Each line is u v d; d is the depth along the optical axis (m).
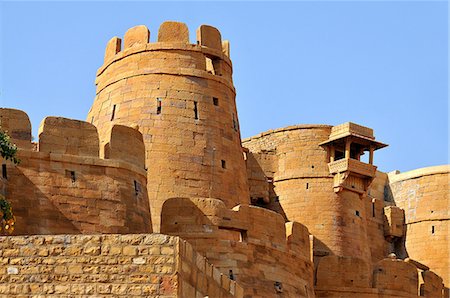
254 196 57.19
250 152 58.16
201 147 47.97
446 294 59.28
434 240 60.88
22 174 35.84
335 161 57.25
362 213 58.19
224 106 49.81
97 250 20.45
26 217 35.38
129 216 37.81
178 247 20.23
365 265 51.09
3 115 37.25
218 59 50.78
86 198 36.88
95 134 38.06
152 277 20.06
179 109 48.38
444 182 61.84
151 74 49.09
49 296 20.34
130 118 48.38
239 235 41.56
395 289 51.56
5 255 20.67
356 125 57.34
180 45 49.66
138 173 39.25
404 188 63.28
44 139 36.88
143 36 50.09
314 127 58.19
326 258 50.75
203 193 47.12
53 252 20.59
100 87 51.38
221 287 23.02
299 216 56.69
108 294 20.16
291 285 42.88
